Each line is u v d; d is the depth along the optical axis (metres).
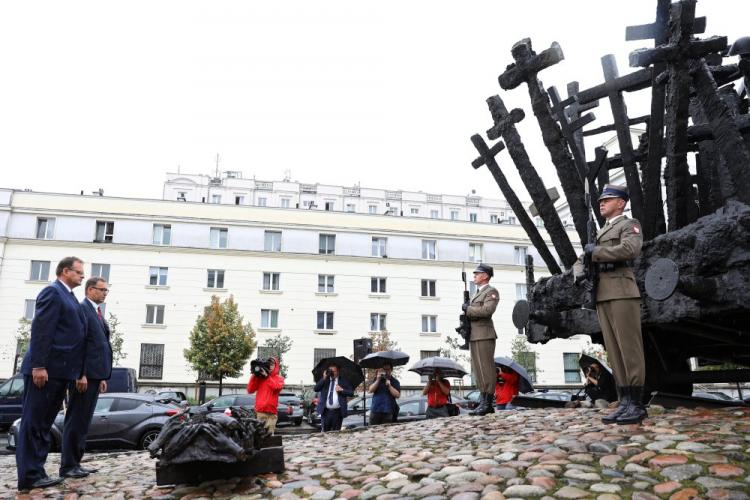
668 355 7.19
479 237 40.28
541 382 38.59
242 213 37.19
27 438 5.45
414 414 15.79
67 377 5.63
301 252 37.28
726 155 5.51
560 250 7.43
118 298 34.09
